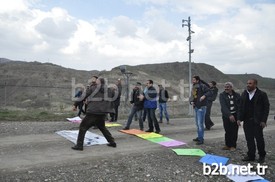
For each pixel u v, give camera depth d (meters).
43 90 51.09
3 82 55.62
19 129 11.94
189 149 9.52
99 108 9.10
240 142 11.04
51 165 7.51
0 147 9.08
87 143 9.84
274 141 11.67
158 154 8.90
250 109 8.50
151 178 7.06
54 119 15.47
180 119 17.70
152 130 12.18
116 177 6.99
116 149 9.30
